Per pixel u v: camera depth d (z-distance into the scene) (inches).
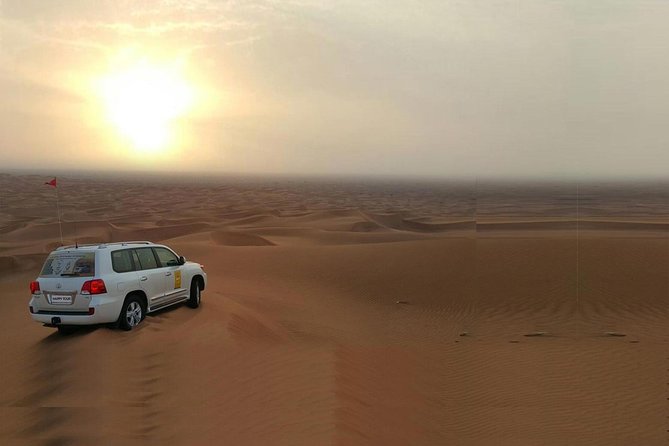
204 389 328.5
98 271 442.3
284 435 270.7
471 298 804.6
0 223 2456.9
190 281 549.6
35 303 444.8
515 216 2815.0
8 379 356.2
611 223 2155.5
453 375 425.1
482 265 978.1
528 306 751.7
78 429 275.6
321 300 797.9
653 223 2123.5
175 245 1242.6
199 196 6176.2
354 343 529.7
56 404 308.7
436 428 311.0
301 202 5206.7
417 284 900.6
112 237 1987.0
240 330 479.5
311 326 603.5
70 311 436.1
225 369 364.5
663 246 1073.5
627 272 902.4
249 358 390.3
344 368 396.5
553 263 967.6
